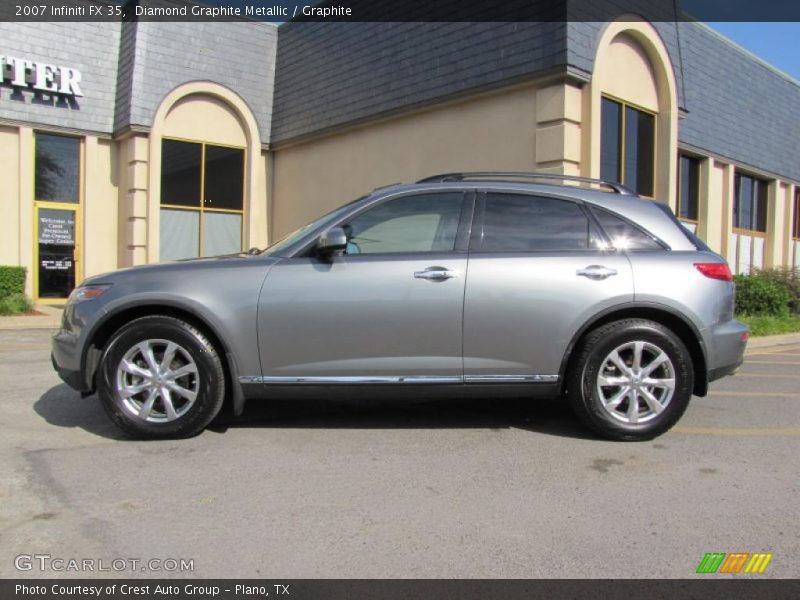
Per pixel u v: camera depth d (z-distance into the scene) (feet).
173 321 14.94
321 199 49.06
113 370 14.96
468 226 15.61
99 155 48.62
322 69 48.57
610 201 16.11
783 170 59.88
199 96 50.31
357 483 12.80
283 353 14.96
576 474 13.41
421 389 15.17
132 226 47.62
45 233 46.73
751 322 37.91
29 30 45.03
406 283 14.92
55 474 13.10
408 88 40.63
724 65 51.34
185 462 13.85
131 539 10.42
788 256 62.23
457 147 38.32
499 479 13.09
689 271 15.47
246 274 15.06
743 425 17.22
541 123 33.76
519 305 15.01
